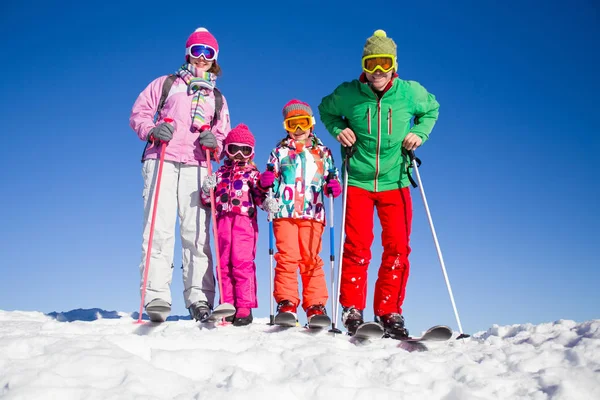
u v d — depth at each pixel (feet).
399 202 15.56
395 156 15.65
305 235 16.21
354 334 14.30
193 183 16.76
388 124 15.43
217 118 17.38
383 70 14.92
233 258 16.29
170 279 16.22
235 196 16.49
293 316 14.83
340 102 15.85
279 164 16.44
